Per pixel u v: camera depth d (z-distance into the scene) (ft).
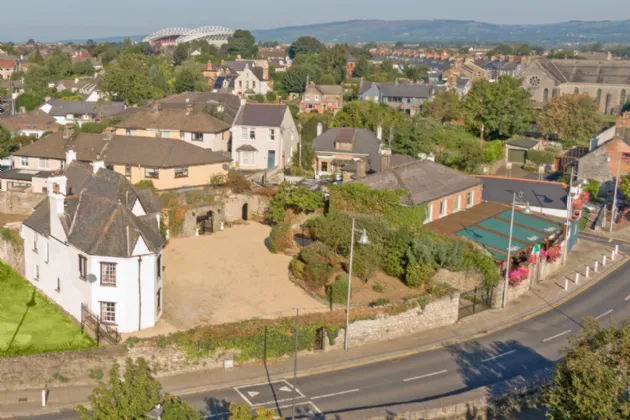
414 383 150.51
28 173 265.13
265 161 323.57
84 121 434.30
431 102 449.06
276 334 159.33
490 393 141.59
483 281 189.98
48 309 176.24
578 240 257.96
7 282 190.39
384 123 377.50
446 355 164.25
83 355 147.95
